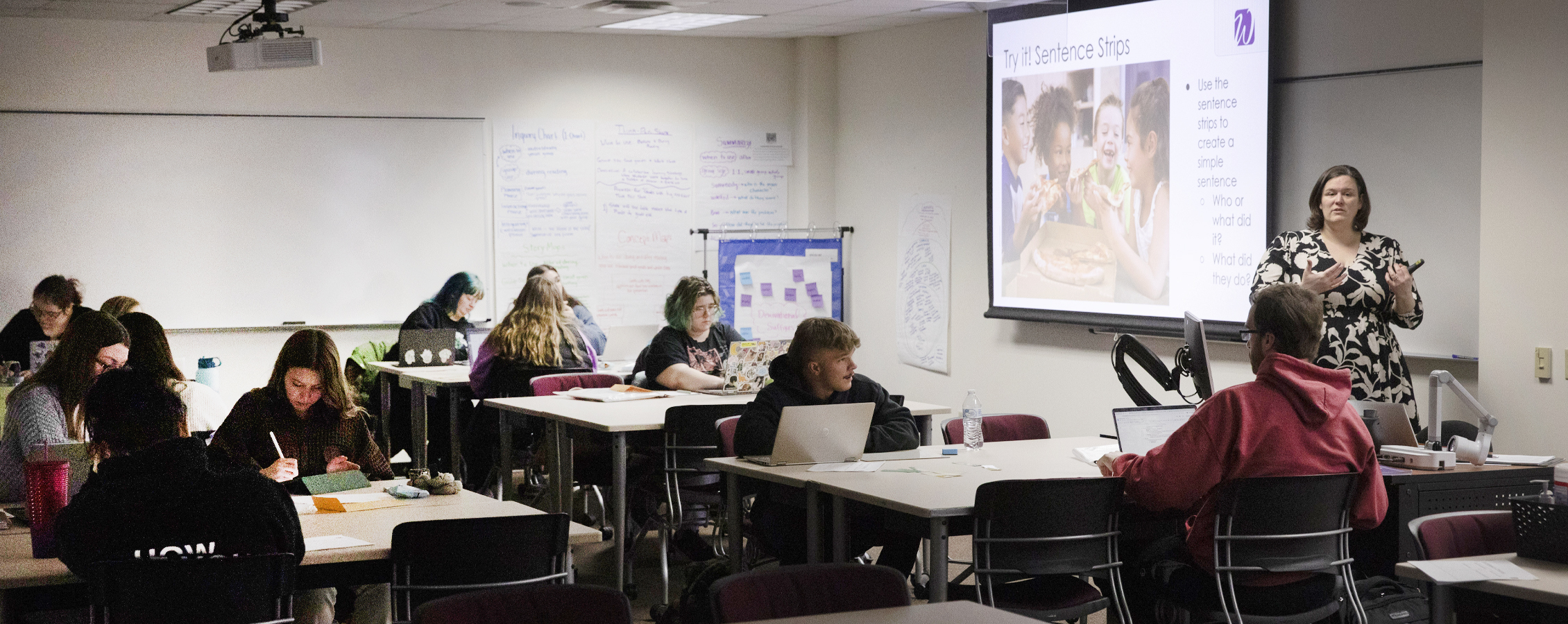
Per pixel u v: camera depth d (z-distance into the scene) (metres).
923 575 4.92
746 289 8.83
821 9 7.53
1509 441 4.75
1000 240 7.44
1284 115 5.90
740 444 4.02
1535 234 4.62
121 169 7.59
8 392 3.96
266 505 2.81
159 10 7.19
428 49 8.22
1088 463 3.94
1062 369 7.17
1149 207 6.44
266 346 7.98
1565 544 2.56
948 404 8.10
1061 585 3.46
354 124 8.07
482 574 2.99
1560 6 4.51
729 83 8.98
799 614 2.41
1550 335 4.59
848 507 3.54
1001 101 7.35
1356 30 5.56
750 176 9.06
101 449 2.97
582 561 5.73
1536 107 4.60
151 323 3.90
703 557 5.12
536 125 8.50
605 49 8.64
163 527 2.75
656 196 8.83
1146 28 6.40
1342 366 4.69
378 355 7.80
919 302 8.27
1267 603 3.23
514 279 8.52
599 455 5.50
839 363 4.04
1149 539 3.84
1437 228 5.29
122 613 2.65
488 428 6.39
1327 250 4.79
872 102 8.66
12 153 7.35
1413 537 2.86
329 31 7.97
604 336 8.11
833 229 9.12
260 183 7.89
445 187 8.31
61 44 7.43
